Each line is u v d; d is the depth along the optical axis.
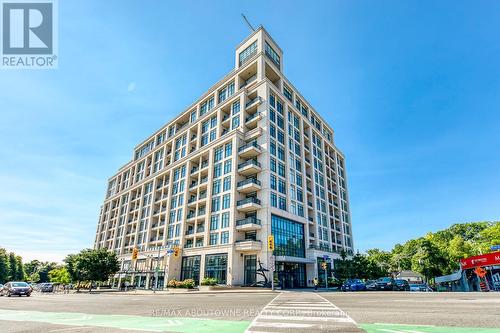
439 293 21.27
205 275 42.19
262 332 6.91
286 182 47.81
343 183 72.62
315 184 57.53
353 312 10.34
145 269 52.78
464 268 35.50
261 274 37.84
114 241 72.00
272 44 55.97
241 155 45.81
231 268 38.84
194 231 48.62
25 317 10.39
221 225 43.69
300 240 47.62
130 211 70.44
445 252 53.62
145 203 65.62
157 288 43.88
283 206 45.78
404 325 7.45
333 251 53.78
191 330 7.26
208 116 56.59
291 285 42.50
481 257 32.69
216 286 34.94
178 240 50.25
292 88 58.00
